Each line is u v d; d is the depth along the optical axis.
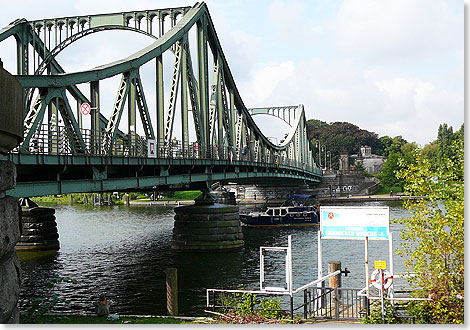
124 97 34.22
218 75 59.41
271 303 17.67
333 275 17.58
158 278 35.06
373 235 15.73
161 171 38.31
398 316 14.52
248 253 46.69
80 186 27.48
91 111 30.92
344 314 16.52
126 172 36.44
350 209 16.09
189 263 41.38
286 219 75.31
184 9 51.56
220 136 57.53
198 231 48.06
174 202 135.12
